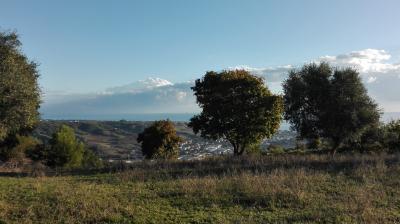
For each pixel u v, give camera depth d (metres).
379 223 11.57
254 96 33.56
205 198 14.81
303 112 36.38
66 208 13.34
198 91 34.84
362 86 35.50
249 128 33.59
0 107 24.23
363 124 34.84
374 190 15.79
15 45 26.22
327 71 35.66
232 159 26.42
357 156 24.69
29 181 18.86
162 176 20.16
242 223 11.89
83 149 42.03
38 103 29.48
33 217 12.67
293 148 46.16
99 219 12.37
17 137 43.28
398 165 20.42
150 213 13.15
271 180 16.89
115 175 21.28
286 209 13.57
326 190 15.92
